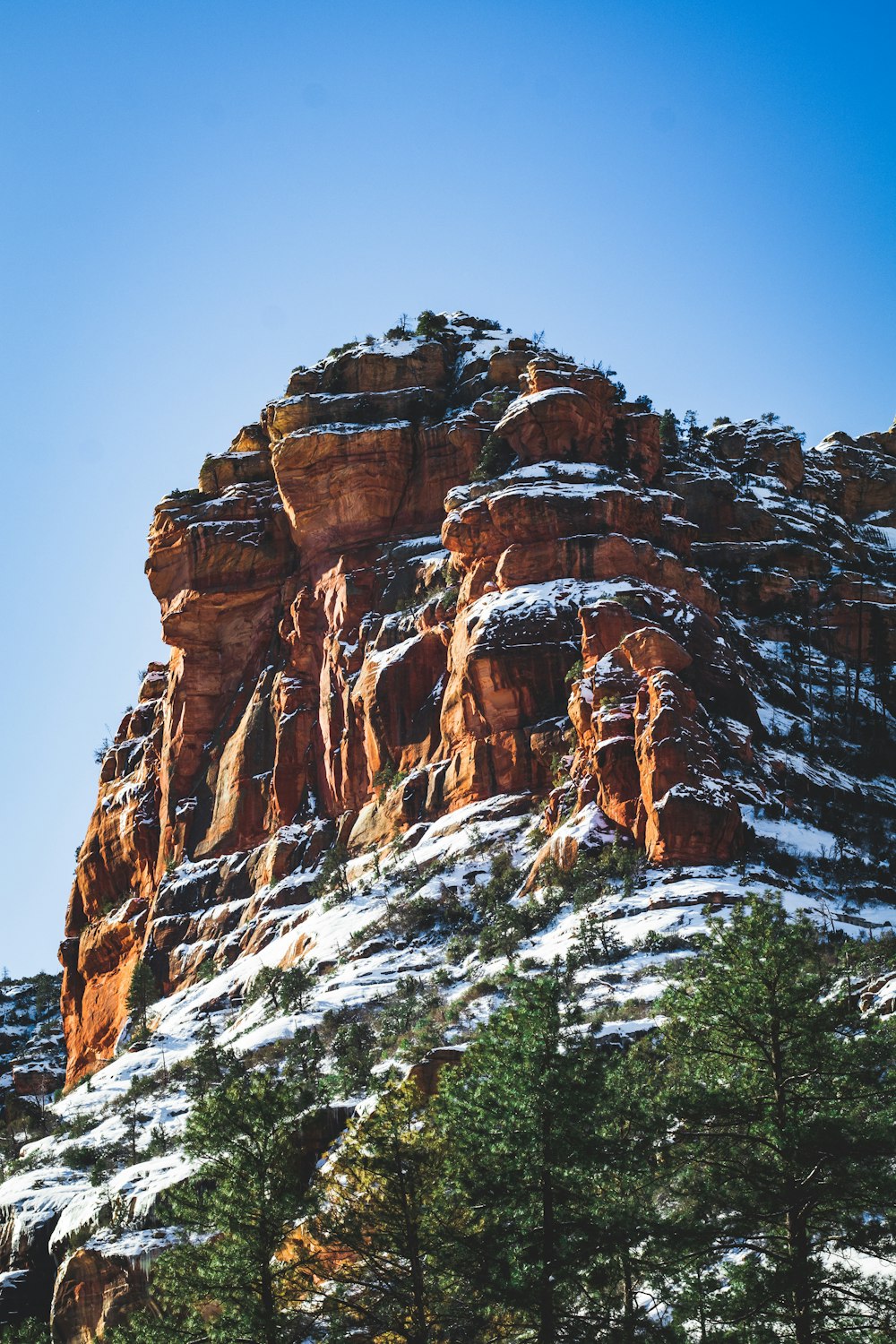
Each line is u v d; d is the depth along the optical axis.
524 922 75.75
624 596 96.81
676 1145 34.72
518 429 112.56
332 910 92.00
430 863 90.25
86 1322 50.97
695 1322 35.72
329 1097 50.25
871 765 104.75
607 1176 35.88
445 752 99.12
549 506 102.38
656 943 66.81
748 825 81.56
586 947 67.94
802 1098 34.09
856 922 71.81
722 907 70.81
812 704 112.38
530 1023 36.19
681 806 77.94
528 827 88.56
